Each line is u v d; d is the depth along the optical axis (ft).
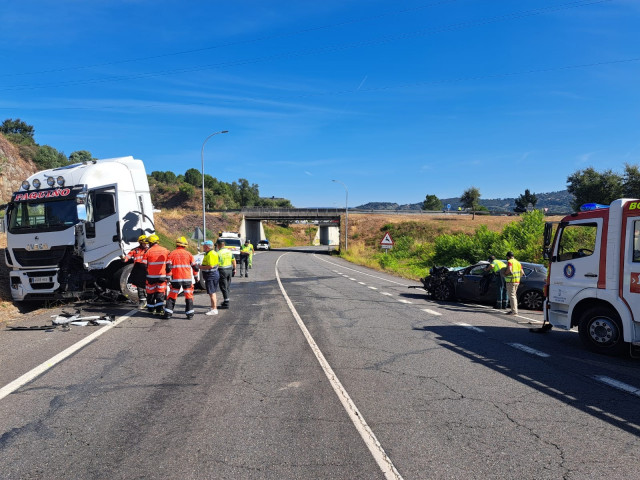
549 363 22.90
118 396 17.12
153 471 11.55
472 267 46.96
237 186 483.10
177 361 22.06
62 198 37.24
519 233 90.33
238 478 11.19
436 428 14.47
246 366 21.30
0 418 14.98
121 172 40.96
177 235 173.68
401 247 164.25
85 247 37.42
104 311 36.76
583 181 164.76
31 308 39.45
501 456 12.59
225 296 39.50
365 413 15.66
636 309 23.38
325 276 79.92
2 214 70.44
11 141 126.72
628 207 24.20
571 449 13.10
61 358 22.47
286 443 13.23
